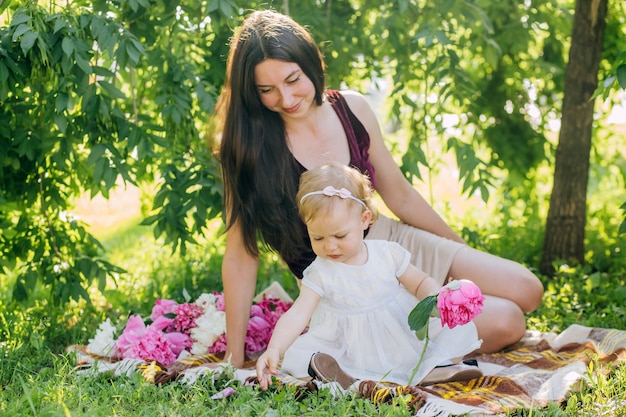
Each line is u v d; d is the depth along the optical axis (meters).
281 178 2.96
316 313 2.88
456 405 2.35
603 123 5.54
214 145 3.11
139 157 3.41
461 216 6.81
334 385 2.53
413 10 4.38
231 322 3.03
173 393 2.52
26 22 3.12
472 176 4.00
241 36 2.87
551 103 5.42
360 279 2.78
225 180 3.03
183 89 3.64
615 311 3.55
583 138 4.51
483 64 5.32
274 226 3.00
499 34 5.06
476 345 2.74
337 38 4.61
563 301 3.89
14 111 3.52
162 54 3.67
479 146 5.46
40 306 3.92
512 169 5.43
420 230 3.36
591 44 4.43
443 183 8.55
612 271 4.54
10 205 3.76
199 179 3.53
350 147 3.12
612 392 2.49
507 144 5.36
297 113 2.91
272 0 4.18
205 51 4.05
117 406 2.41
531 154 5.40
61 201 3.82
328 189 2.65
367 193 2.77
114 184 3.37
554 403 2.37
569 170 4.54
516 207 6.14
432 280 2.81
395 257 2.84
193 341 3.22
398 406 2.39
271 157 2.96
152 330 3.09
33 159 3.67
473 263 3.19
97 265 3.76
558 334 3.48
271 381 2.57
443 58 4.22
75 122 3.48
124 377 2.73
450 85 4.24
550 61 5.43
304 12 4.54
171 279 4.59
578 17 4.43
